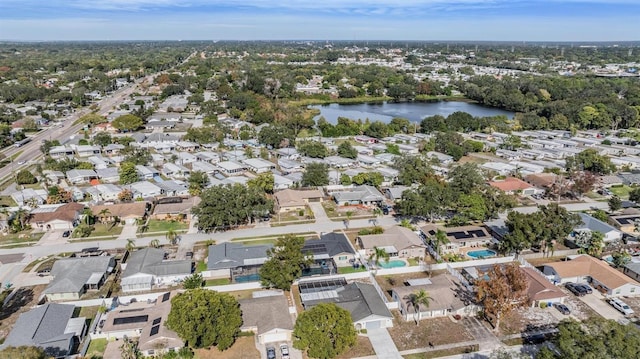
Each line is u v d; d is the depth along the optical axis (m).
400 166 134.62
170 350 57.03
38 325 60.03
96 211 101.12
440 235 84.75
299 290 73.19
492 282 62.66
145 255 80.25
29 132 190.00
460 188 104.88
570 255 85.69
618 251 85.38
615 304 69.06
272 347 59.53
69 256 85.06
